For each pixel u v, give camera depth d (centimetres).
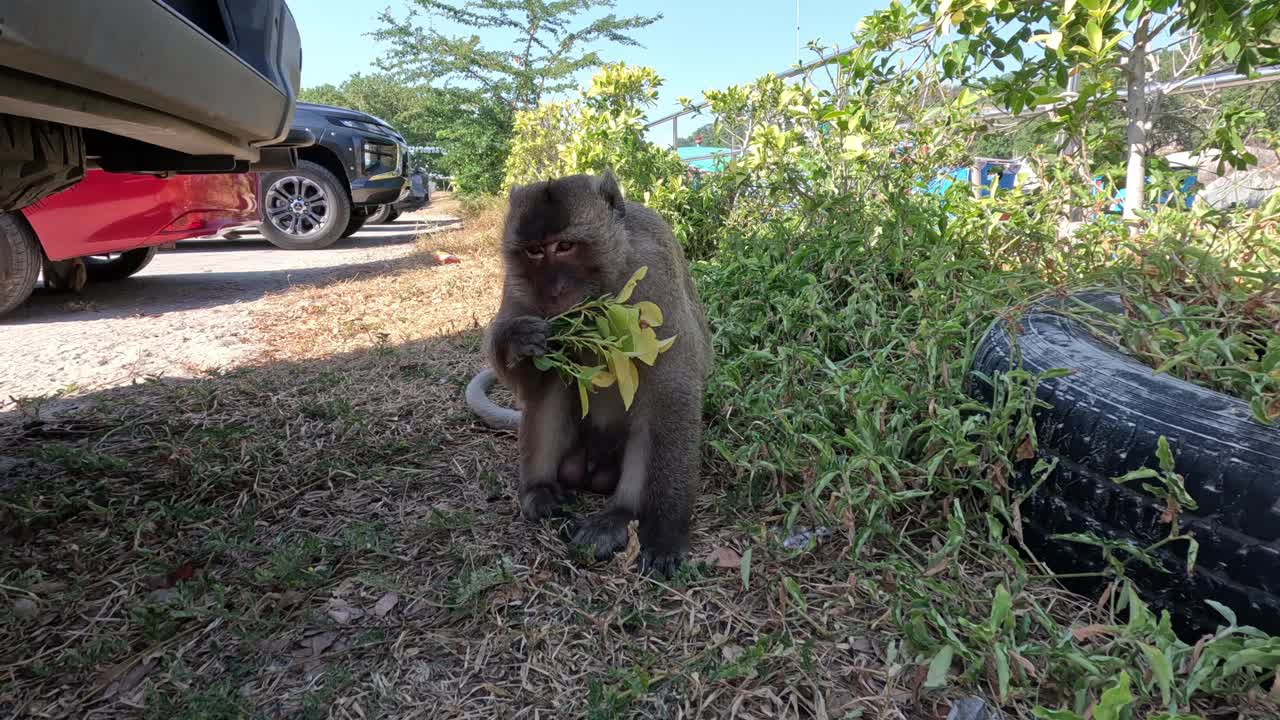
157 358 309
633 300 168
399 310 391
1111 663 109
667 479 160
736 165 342
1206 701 114
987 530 155
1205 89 279
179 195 455
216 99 153
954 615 128
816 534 153
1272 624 113
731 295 260
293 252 675
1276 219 197
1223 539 117
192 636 134
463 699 120
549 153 649
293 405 239
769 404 188
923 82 288
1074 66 248
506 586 145
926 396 169
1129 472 125
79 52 109
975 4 236
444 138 1126
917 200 277
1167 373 146
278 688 123
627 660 127
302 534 166
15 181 164
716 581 148
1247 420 120
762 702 117
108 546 161
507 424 219
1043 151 276
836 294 245
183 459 192
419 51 1166
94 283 505
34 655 130
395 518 174
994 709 112
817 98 329
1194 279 174
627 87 485
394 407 239
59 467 193
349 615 139
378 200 710
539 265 165
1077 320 167
